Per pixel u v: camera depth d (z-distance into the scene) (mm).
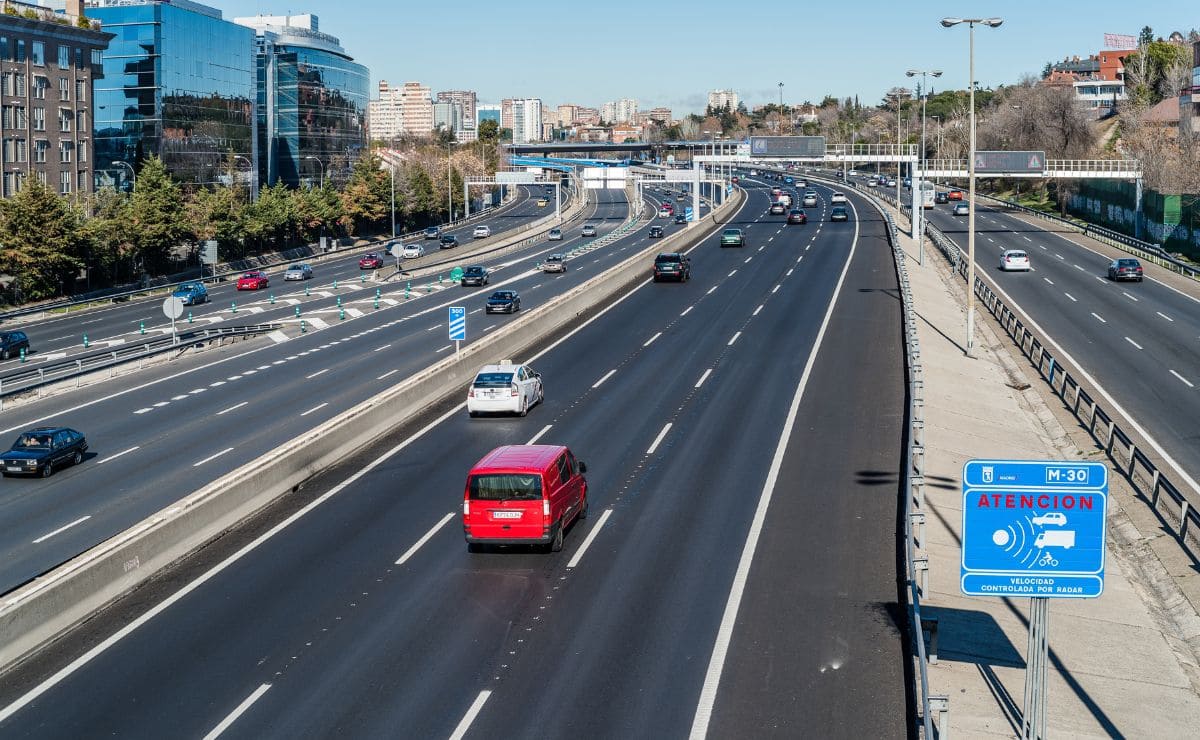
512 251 118875
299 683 18422
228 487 27531
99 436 40312
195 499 26531
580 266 98500
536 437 35844
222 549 25891
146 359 55875
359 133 181625
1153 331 57219
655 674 18516
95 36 109875
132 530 24328
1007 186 172375
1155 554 26641
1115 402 42625
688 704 17391
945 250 90312
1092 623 22562
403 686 18203
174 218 99375
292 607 21969
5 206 83562
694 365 47156
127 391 49000
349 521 27766
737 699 17562
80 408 45625
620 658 19172
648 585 22750
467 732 16547
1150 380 46250
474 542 24484
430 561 24531
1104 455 35000
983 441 36875
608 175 160625
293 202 126438
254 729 16797
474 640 20078
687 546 25188
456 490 30219
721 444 34375
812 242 97125
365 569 24109
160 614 21906
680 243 95688
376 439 36344
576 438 35562
